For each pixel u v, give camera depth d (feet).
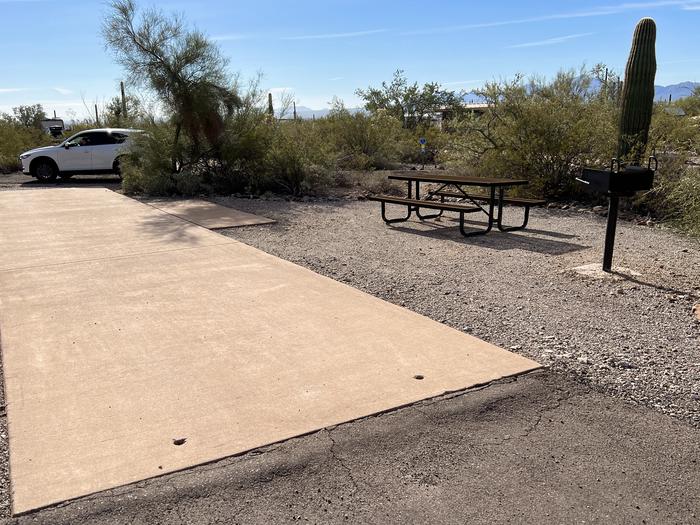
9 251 28.30
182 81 51.13
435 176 35.47
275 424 12.16
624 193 23.15
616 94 48.49
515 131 44.62
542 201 32.83
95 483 10.28
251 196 50.19
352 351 15.89
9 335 17.33
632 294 20.98
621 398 13.41
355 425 12.14
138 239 31.01
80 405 13.07
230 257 26.81
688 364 15.23
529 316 18.89
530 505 9.78
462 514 9.58
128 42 50.83
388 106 114.93
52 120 135.13
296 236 32.35
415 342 16.48
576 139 42.37
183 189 51.49
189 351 16.01
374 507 9.76
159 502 9.84
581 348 16.25
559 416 12.59
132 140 54.95
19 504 9.74
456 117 51.67
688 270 24.14
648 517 9.52
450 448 11.40
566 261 25.82
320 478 10.48
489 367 14.84
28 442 11.58
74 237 31.65
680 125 38.73
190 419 12.39
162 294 21.22
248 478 10.45
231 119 53.52
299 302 20.13
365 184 56.29
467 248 28.84
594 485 10.30
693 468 10.80
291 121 58.75
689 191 25.73
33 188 60.08
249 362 15.25
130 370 14.84
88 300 20.61
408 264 25.73
